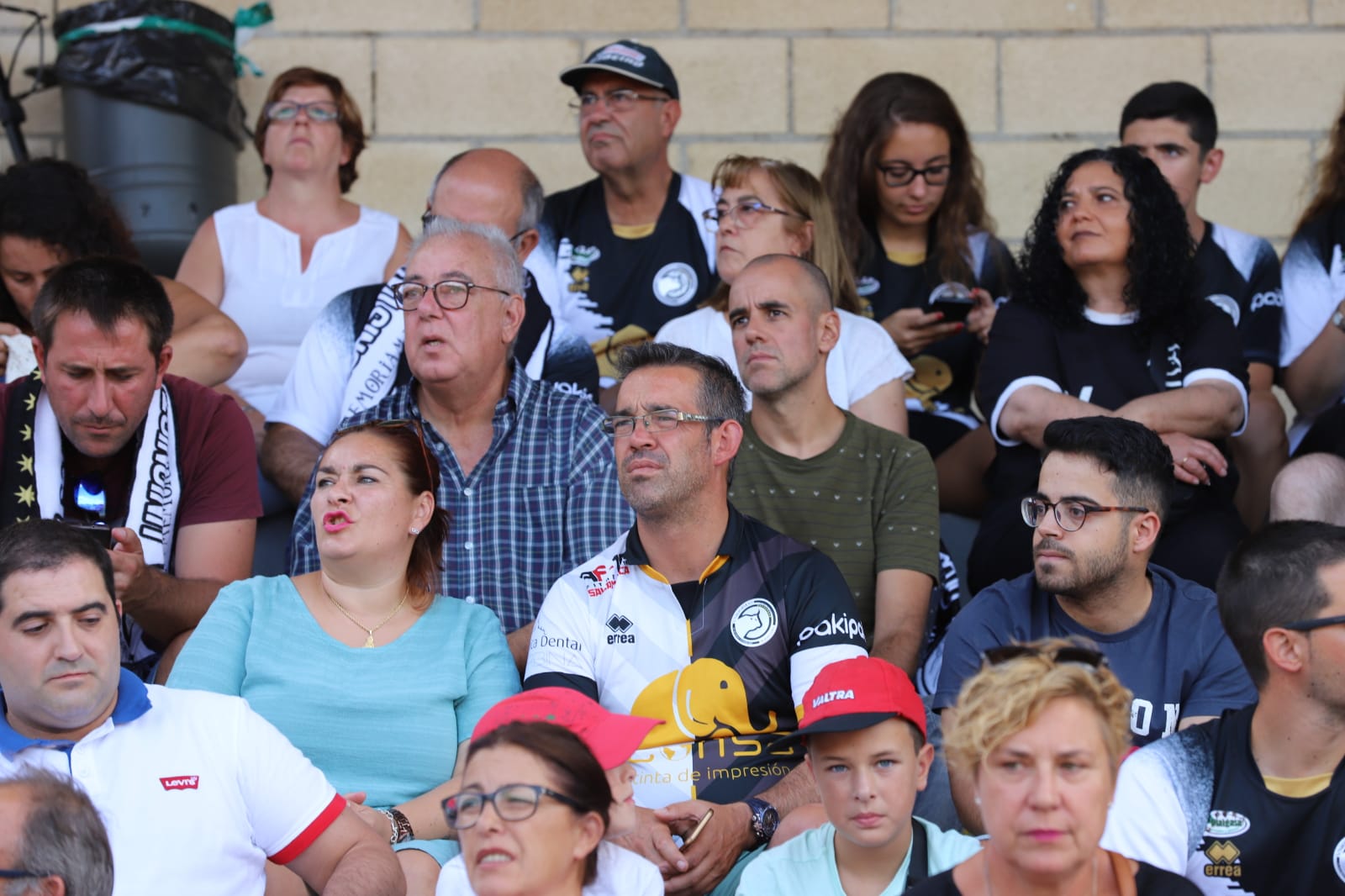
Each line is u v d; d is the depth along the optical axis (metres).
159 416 14.70
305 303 19.89
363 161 23.25
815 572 13.06
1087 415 16.17
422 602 13.15
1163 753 10.89
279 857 10.88
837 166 19.80
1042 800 8.05
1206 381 16.50
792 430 15.27
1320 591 10.43
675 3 23.23
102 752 10.51
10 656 10.26
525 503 14.83
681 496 12.79
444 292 14.77
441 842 11.97
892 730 10.40
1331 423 17.58
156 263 21.56
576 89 19.89
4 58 22.66
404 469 12.93
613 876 9.88
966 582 18.17
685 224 20.02
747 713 12.80
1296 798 10.62
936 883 8.94
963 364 19.42
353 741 12.55
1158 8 23.19
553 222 20.14
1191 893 8.80
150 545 14.54
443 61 23.28
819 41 23.22
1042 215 17.23
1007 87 23.25
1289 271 20.03
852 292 18.22
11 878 7.88
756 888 10.89
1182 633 12.87
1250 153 23.16
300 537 14.51
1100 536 12.65
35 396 14.48
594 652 12.97
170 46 21.50
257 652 12.70
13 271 16.92
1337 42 23.06
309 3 23.16
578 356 17.73
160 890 10.35
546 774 8.81
